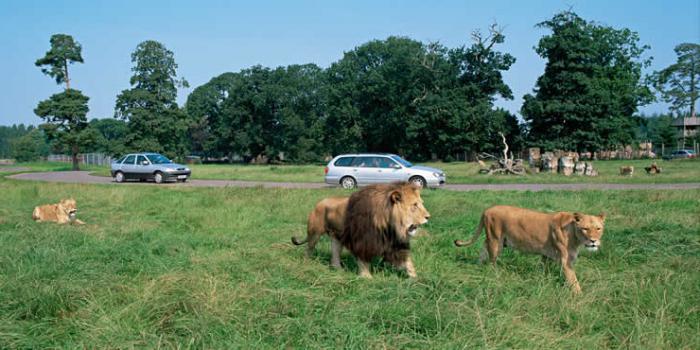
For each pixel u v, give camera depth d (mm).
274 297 5430
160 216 12719
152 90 61719
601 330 4734
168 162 28469
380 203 6609
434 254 7652
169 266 6961
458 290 5555
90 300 5375
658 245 8133
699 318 4973
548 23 56062
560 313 4984
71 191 19000
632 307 5051
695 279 6035
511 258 7355
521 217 6789
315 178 29406
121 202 15906
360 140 69250
